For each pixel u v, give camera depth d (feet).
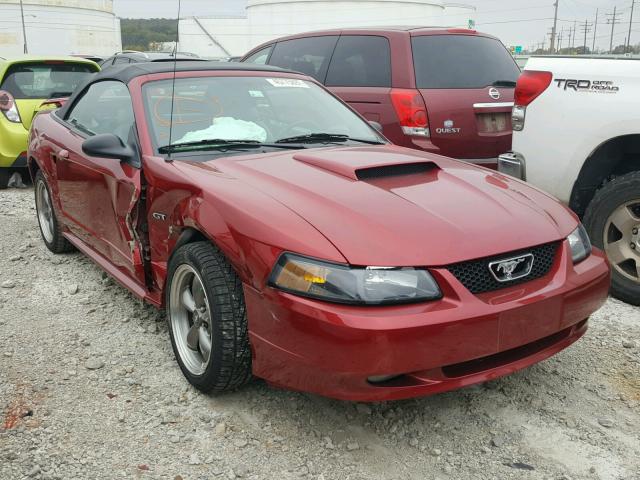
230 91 13.15
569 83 14.40
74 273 15.67
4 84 25.29
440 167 11.11
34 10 224.33
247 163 10.89
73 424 9.43
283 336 8.43
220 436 9.18
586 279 9.51
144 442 9.04
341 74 21.57
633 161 14.75
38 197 17.47
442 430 9.37
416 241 8.44
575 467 8.57
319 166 10.72
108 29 251.60
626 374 11.05
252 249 8.73
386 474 8.41
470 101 19.67
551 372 11.09
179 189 10.41
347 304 7.98
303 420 9.56
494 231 8.93
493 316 8.29
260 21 224.94
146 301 11.85
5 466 8.44
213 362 9.41
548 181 14.99
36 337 12.23
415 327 7.86
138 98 12.38
